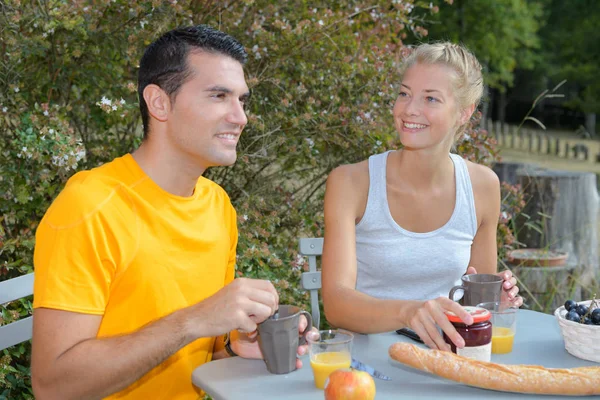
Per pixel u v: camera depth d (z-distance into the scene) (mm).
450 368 1481
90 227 1523
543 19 24406
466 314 1573
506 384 1431
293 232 4133
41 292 1484
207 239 1727
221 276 1803
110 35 3688
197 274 1701
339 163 4211
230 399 1454
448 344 1624
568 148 16656
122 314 1597
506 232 4188
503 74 21047
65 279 1488
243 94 1662
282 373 1593
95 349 1445
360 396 1358
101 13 3670
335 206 2160
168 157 1651
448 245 2180
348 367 1518
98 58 3738
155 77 1609
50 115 3365
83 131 4012
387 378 1552
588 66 24656
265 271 3641
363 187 2188
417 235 2166
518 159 15883
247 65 4012
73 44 3676
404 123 2084
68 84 3805
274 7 4070
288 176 4234
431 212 2178
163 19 3643
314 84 4059
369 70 4051
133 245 1585
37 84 3719
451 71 2043
